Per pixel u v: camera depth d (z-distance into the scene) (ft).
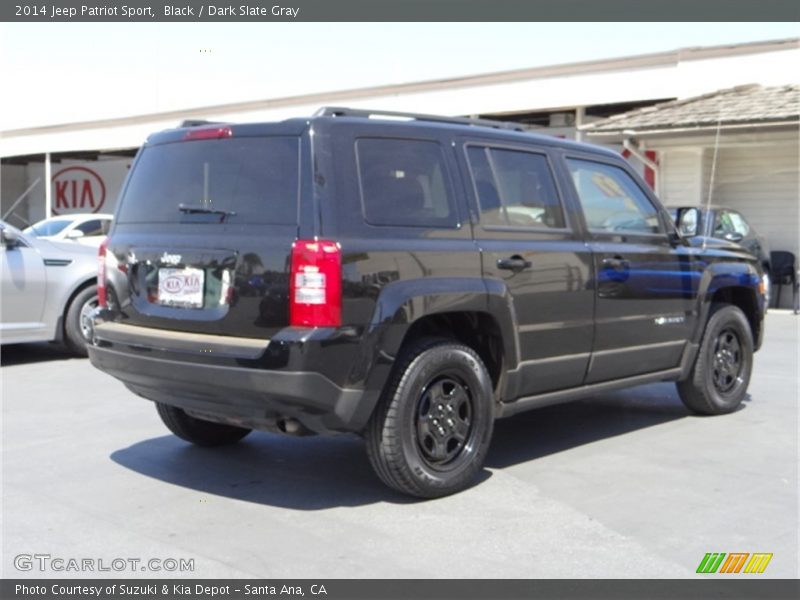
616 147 62.03
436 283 16.44
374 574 13.67
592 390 20.21
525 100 64.28
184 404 16.70
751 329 25.64
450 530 15.44
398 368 16.20
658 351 21.65
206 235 16.26
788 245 57.57
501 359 17.92
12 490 17.66
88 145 91.20
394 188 16.46
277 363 14.84
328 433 15.75
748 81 57.88
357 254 15.39
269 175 15.93
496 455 20.18
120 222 18.17
